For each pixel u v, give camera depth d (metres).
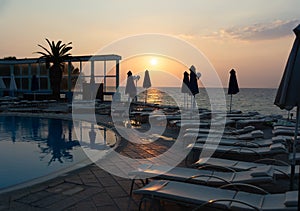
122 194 4.23
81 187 4.53
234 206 2.95
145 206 3.79
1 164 7.00
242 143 6.51
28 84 30.11
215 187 3.81
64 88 28.55
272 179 3.73
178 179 3.97
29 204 3.89
